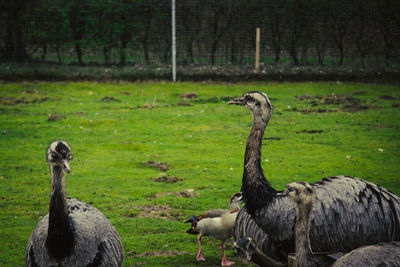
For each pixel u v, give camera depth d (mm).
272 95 24391
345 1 29906
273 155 14258
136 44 29844
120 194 10906
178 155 14297
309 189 5363
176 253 8133
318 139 16141
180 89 25719
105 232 6023
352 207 6289
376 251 5102
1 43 29328
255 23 30031
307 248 5391
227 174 12484
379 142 15625
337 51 30156
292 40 30312
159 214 9789
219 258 8016
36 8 29422
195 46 29938
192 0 29734
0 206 10125
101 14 29641
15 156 13953
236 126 18109
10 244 8305
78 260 5578
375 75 28500
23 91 24422
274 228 6594
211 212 8016
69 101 22422
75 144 15453
